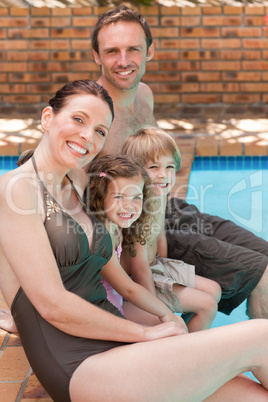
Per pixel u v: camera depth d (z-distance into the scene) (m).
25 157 2.80
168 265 3.17
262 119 7.78
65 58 8.00
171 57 7.98
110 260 2.57
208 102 8.07
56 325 2.16
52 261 2.16
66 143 2.29
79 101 2.27
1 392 2.51
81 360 2.15
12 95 8.08
